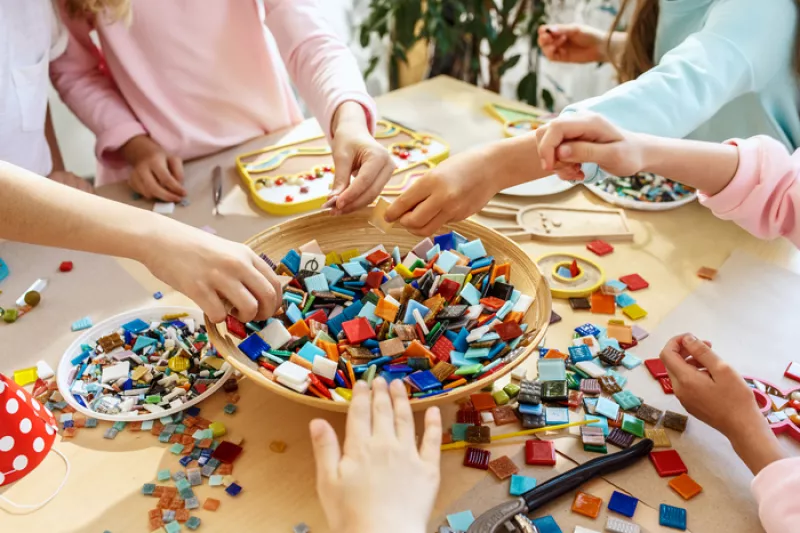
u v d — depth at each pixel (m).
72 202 0.67
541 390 0.70
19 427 0.58
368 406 0.52
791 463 0.57
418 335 0.72
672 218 1.02
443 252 0.80
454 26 1.93
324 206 0.84
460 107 1.35
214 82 1.22
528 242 0.96
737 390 0.65
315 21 1.19
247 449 0.66
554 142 0.71
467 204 0.80
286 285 0.78
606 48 1.32
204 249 0.67
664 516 0.58
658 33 1.18
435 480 0.48
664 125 0.88
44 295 0.85
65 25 1.19
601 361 0.76
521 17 1.86
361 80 1.12
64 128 1.89
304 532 0.58
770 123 1.10
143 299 0.85
